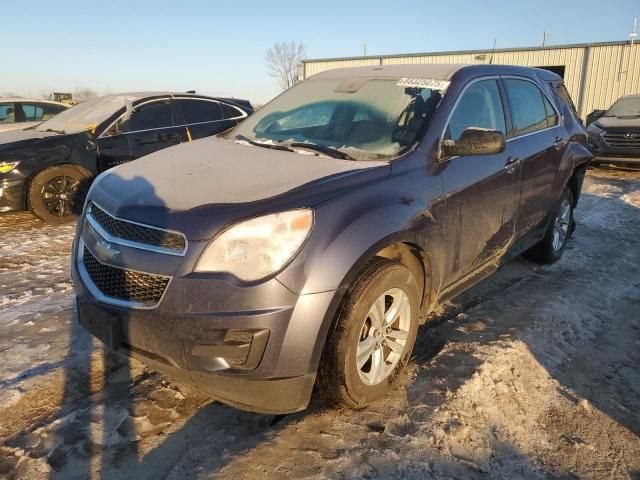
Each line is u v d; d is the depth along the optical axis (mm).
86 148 6613
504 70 3965
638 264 4973
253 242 2156
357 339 2396
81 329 3498
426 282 2928
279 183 2434
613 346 3422
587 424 2602
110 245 2379
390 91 3414
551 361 3170
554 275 4594
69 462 2262
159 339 2205
